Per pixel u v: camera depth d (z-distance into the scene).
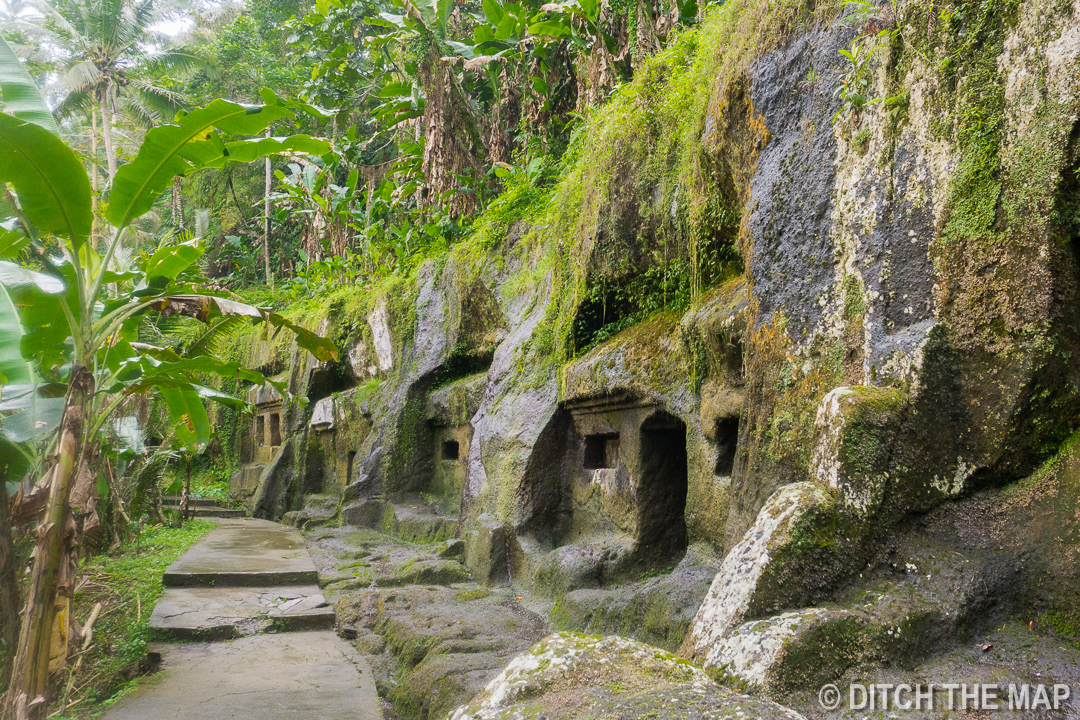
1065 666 2.19
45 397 4.97
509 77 11.82
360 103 16.84
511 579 6.67
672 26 7.70
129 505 9.48
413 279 11.27
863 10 3.11
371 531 10.06
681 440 5.66
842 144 3.31
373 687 4.80
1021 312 2.58
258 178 25.48
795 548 2.55
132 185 4.62
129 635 5.70
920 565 2.58
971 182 2.74
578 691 2.02
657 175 5.64
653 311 5.96
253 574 7.49
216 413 17.98
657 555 5.44
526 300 8.35
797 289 3.46
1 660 4.52
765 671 2.21
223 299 5.05
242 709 4.36
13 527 4.81
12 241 4.85
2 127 3.88
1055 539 2.43
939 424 2.73
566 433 6.87
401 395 10.50
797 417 3.36
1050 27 2.53
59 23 20.78
